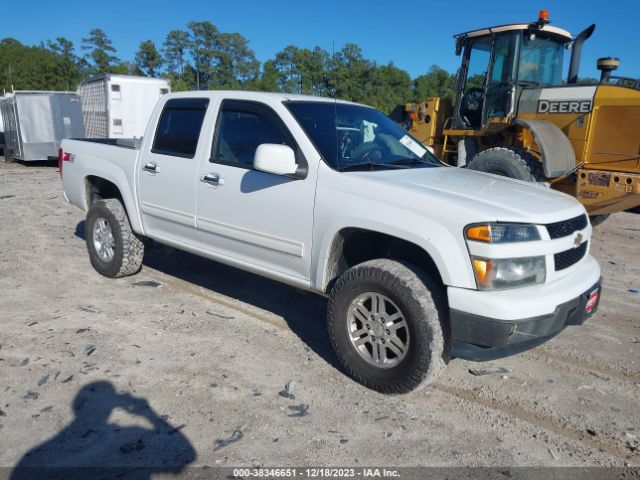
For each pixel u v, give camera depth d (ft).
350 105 16.03
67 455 9.82
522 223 10.97
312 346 14.58
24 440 10.20
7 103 61.05
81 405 11.37
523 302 10.48
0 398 11.54
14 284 18.75
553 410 11.83
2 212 31.53
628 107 24.66
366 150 14.47
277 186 13.58
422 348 11.14
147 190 17.25
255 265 14.66
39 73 222.28
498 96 29.91
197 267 21.24
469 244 10.68
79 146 20.42
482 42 30.71
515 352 11.13
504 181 14.12
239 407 11.51
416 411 11.62
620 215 34.30
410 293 11.19
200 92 16.33
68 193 21.03
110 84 57.06
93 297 17.69
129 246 18.74
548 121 27.40
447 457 10.15
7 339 14.35
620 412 11.84
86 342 14.32
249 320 16.22
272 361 13.64
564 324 11.35
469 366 13.75
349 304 12.30
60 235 26.14
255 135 14.48
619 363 14.08
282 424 10.97
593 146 26.03
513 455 10.28
